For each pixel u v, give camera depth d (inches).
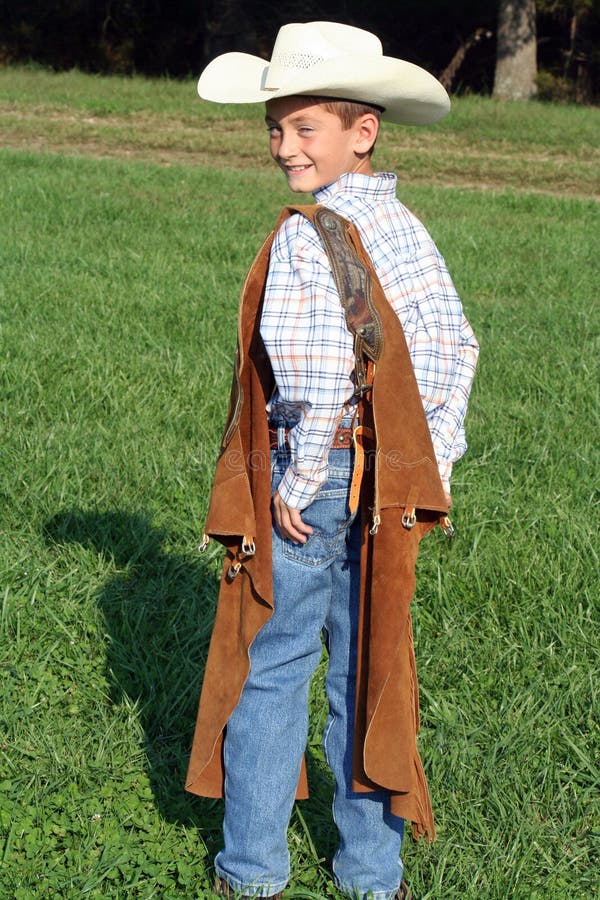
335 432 94.3
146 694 140.5
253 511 95.9
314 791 126.4
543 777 126.4
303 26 98.8
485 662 147.9
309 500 93.2
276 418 97.1
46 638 149.5
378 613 95.6
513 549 174.6
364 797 102.9
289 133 96.7
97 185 506.6
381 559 95.1
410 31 1268.5
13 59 1278.3
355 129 97.2
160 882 111.2
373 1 1226.6
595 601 160.1
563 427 230.1
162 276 346.9
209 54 1183.6
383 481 93.0
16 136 681.6
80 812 118.9
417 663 146.9
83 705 137.6
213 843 117.9
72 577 161.8
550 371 268.2
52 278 335.0
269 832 104.0
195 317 300.7
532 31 1010.1
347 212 95.3
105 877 111.7
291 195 513.0
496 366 270.8
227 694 101.7
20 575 162.9
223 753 105.3
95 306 307.3
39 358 253.1
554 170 639.8
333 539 97.1
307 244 91.0
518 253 410.6
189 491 190.9
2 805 118.0
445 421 99.1
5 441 205.8
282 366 90.3
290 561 97.4
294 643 100.7
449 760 127.7
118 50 1289.4
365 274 91.1
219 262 375.6
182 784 125.2
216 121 759.1
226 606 101.3
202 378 249.4
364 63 92.7
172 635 152.0
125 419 219.8
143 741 131.1
